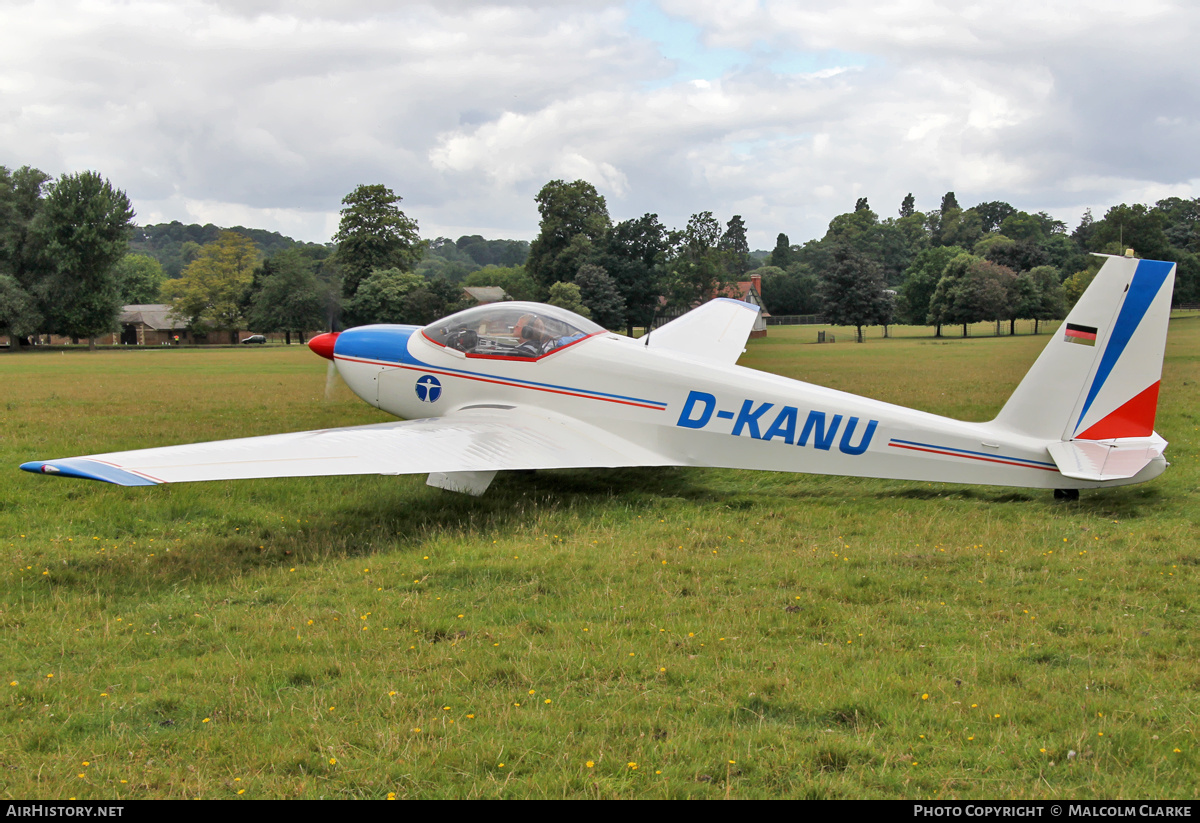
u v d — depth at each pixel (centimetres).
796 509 830
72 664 471
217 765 360
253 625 521
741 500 881
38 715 407
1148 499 827
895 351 4488
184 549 717
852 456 845
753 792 338
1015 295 7562
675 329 1410
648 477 1009
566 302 7831
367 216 8288
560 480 996
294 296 7281
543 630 511
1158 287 762
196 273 9181
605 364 909
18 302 6444
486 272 13850
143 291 12094
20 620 540
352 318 7275
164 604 575
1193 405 1541
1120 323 774
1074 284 7912
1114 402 784
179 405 1780
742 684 429
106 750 372
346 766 356
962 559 646
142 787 344
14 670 462
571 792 337
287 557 693
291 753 365
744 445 871
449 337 992
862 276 7625
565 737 378
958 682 430
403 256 8375
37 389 2233
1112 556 640
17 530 771
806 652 470
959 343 5734
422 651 475
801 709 405
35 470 622
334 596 582
